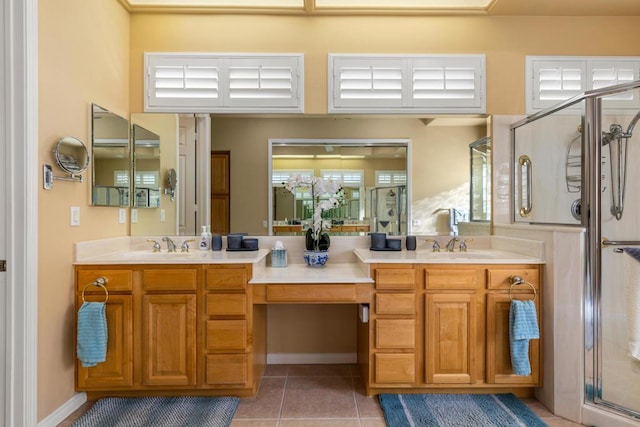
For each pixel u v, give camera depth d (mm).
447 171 2707
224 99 2631
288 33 2646
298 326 2715
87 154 2115
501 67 2652
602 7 2551
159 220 2645
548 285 2080
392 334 2107
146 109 2621
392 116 2688
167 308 2084
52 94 1886
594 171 1979
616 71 2648
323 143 2707
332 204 2531
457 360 2113
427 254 2410
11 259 1723
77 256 2066
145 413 1981
